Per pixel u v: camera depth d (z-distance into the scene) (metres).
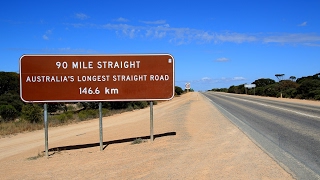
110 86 11.19
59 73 11.07
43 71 11.02
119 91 11.22
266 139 11.22
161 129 15.31
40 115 25.44
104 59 11.20
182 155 8.84
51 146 13.60
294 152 8.94
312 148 9.51
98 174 7.43
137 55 11.23
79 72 11.13
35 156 11.09
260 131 13.34
